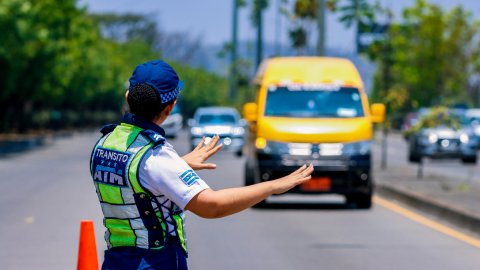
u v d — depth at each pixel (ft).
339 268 61.87
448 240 76.74
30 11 277.23
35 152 240.12
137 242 24.13
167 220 24.25
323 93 106.22
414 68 430.61
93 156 24.86
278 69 109.91
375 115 105.81
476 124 257.75
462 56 433.07
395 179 135.13
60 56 323.98
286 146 98.78
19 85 314.96
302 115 103.71
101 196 24.54
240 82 501.15
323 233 81.05
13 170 168.04
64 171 165.58
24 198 112.16
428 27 419.54
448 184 123.13
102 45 588.09
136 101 24.57
